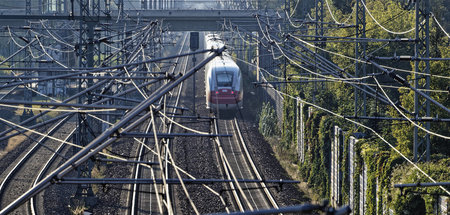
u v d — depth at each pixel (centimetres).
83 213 9800
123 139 15475
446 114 9094
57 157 13812
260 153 13900
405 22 14675
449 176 6781
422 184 5597
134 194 10594
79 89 11194
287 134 15150
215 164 12912
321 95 13300
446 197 6375
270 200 10525
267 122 16650
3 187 11300
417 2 7881
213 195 10700
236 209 10006
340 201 10388
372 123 10994
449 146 9081
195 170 12369
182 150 13925
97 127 14250
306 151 12781
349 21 17125
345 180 10044
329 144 11250
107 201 10494
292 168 13162
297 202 10594
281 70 18575
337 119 11269
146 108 4956
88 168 11106
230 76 16900
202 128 16600
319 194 11488
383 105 12125
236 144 14788
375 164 8356
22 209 9931
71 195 11075
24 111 18200
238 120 18050
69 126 17688
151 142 15150
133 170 12431
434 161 8038
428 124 7869
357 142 9325
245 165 12888
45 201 10425
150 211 9906
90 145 4503
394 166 7900
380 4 17112
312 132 12088
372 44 13938
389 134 10025
